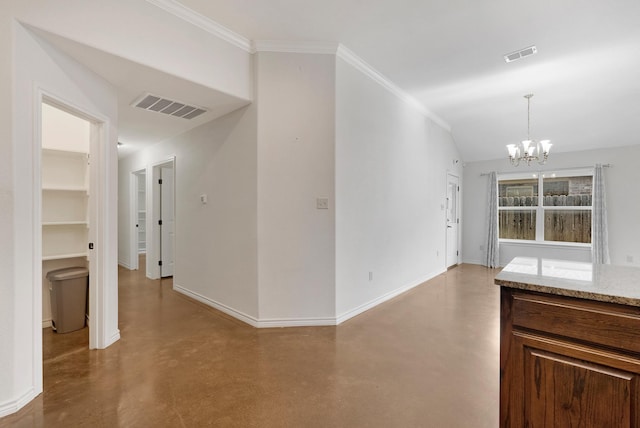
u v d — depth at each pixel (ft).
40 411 5.98
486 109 16.40
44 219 10.43
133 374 7.34
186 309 12.16
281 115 10.23
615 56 10.92
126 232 20.57
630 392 3.53
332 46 10.21
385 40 10.00
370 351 8.55
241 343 9.06
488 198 21.75
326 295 10.46
